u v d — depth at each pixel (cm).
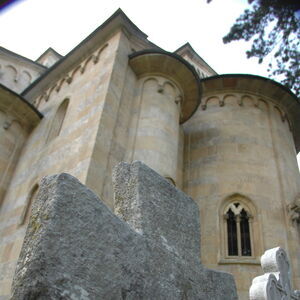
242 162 1293
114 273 263
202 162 1349
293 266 1047
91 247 255
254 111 1466
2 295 839
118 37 1282
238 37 659
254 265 1038
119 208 349
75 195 263
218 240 1112
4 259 956
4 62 2219
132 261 286
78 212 258
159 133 1111
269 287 462
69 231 246
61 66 1482
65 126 1166
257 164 1289
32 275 217
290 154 1413
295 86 785
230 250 1109
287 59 730
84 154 937
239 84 1518
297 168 1408
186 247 372
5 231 1070
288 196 1213
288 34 627
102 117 1005
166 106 1200
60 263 230
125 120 1106
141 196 346
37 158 1216
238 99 1498
